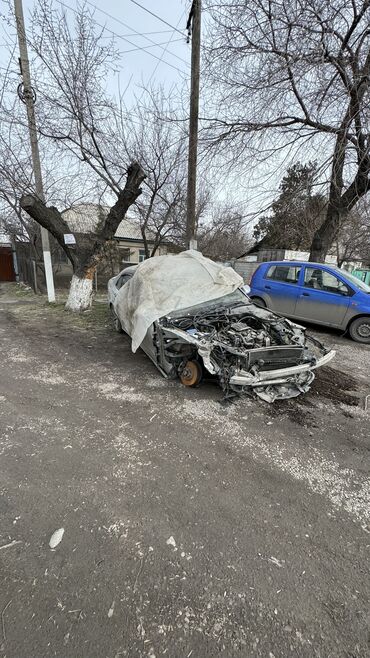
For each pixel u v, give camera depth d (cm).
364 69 627
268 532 209
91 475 254
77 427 324
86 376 458
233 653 143
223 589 171
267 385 384
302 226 1295
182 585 173
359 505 235
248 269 1728
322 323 730
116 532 203
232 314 455
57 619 154
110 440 303
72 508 221
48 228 899
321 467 278
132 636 148
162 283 485
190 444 302
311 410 380
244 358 363
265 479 259
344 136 676
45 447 289
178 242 1402
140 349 584
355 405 399
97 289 1525
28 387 417
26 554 186
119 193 887
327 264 766
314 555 194
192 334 392
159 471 262
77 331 718
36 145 881
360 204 945
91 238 1151
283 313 784
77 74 771
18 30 781
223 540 201
